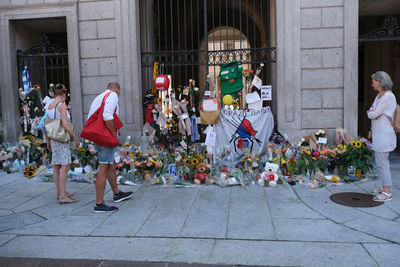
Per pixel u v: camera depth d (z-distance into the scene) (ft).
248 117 19.39
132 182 17.43
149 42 24.94
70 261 9.42
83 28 21.52
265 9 34.88
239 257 9.43
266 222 11.87
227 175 17.28
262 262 9.12
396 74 30.76
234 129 19.45
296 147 18.58
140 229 11.57
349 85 19.44
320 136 19.12
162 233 11.20
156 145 21.04
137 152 17.84
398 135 25.40
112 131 12.87
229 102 19.48
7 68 23.00
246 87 20.72
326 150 17.26
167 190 16.12
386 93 13.47
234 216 12.54
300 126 19.99
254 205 13.66
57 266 9.13
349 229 11.10
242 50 20.40
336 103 19.72
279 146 18.69
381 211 12.56
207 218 12.42
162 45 36.06
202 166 16.98
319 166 17.28
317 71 19.71
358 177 16.99
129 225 11.95
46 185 17.65
